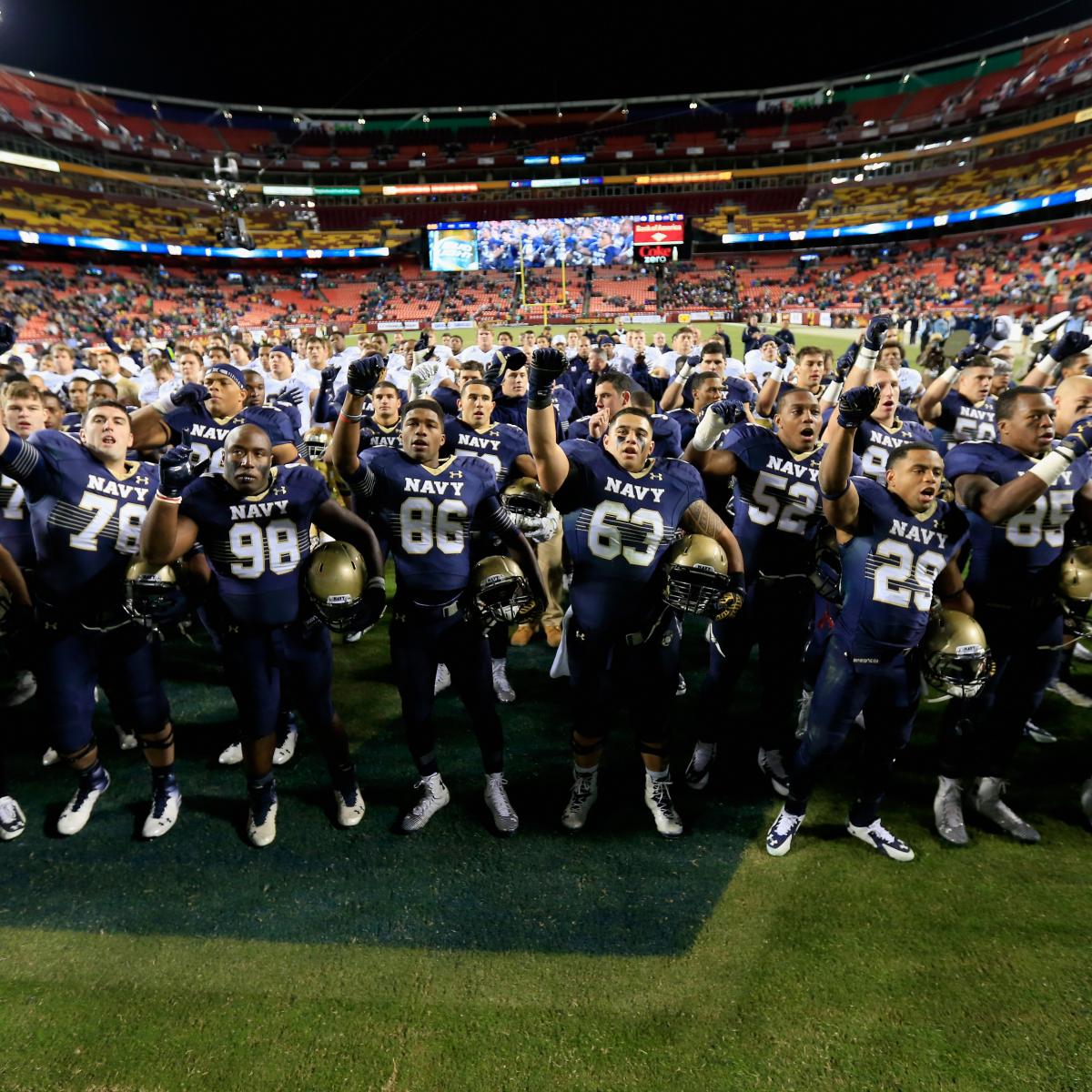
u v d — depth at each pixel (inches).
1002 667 136.5
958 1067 93.2
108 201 1619.1
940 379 226.2
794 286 1517.0
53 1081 93.6
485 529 141.9
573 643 132.4
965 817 143.3
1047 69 1625.2
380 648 225.3
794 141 1871.3
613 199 1884.8
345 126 2090.3
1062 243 1306.6
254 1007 104.1
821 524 143.1
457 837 139.9
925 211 1583.4
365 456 135.2
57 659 133.5
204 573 131.3
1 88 1657.2
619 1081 92.7
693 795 153.5
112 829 143.3
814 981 106.1
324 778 160.4
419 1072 94.4
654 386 345.1
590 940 114.7
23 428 156.9
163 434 181.3
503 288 1581.0
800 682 203.5
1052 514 129.2
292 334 997.2
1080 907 119.0
